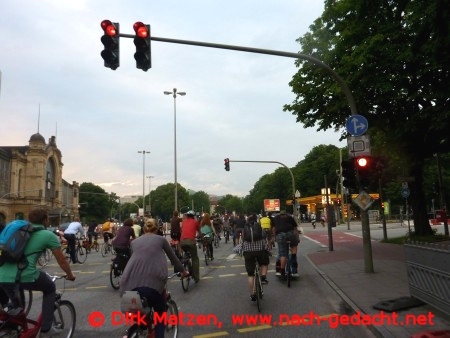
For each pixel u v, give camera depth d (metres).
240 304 8.45
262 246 8.42
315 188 87.38
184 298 9.14
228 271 13.54
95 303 8.85
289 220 11.34
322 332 6.36
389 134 17.84
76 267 16.23
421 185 20.56
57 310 5.72
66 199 112.06
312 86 18.91
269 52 11.52
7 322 4.94
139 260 4.96
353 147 11.77
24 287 5.18
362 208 11.62
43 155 91.50
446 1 10.02
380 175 11.70
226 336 6.23
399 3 14.78
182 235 11.18
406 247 7.83
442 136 16.81
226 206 186.62
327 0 18.36
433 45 11.77
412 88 15.58
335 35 18.45
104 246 22.06
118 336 6.34
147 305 4.76
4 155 81.94
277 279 11.54
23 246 5.11
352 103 11.91
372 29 16.56
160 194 122.44
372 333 6.26
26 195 88.38
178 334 6.36
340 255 16.36
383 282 9.97
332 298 8.87
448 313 6.02
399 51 15.05
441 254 6.18
